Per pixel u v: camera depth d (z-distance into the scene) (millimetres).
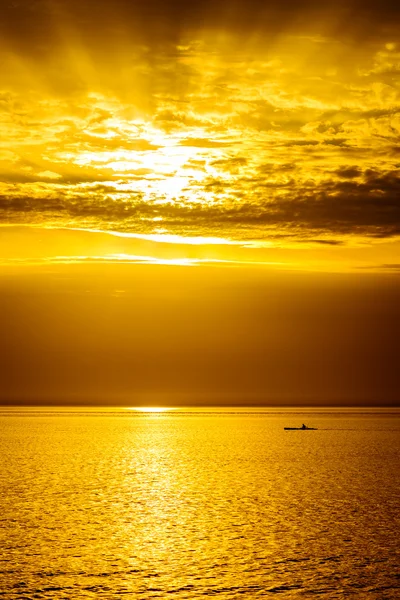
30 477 85500
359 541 50094
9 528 54031
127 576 41562
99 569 42938
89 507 63375
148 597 38000
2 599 37625
